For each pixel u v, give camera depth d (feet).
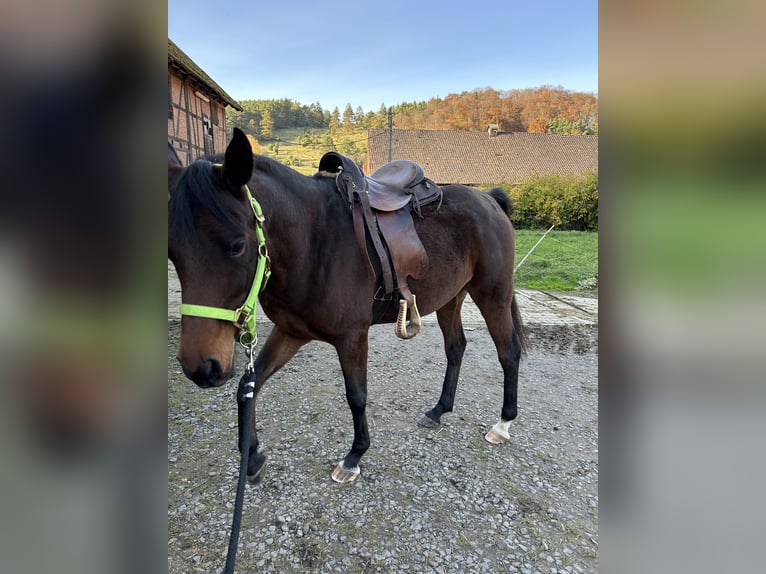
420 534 5.27
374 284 5.77
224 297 3.83
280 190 4.86
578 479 6.50
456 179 73.00
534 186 51.34
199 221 3.69
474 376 10.65
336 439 7.37
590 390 10.06
